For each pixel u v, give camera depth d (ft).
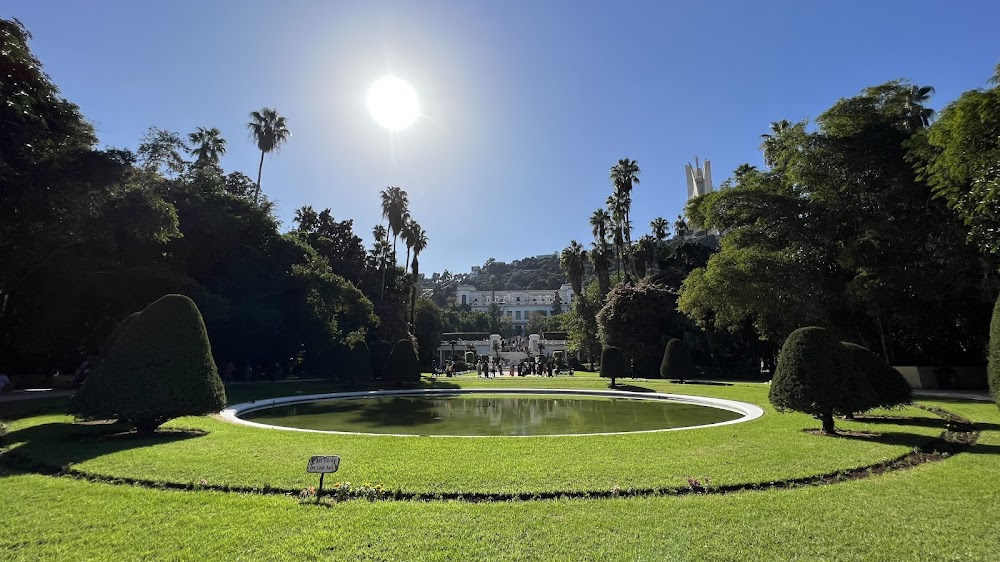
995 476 20.20
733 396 59.41
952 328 68.90
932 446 27.71
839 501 17.07
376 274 150.82
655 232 164.96
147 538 13.62
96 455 24.35
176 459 23.54
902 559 12.37
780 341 79.82
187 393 31.19
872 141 62.39
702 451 25.81
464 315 292.40
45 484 19.22
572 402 60.70
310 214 146.30
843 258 62.64
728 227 82.28
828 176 66.80
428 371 157.38
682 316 110.93
